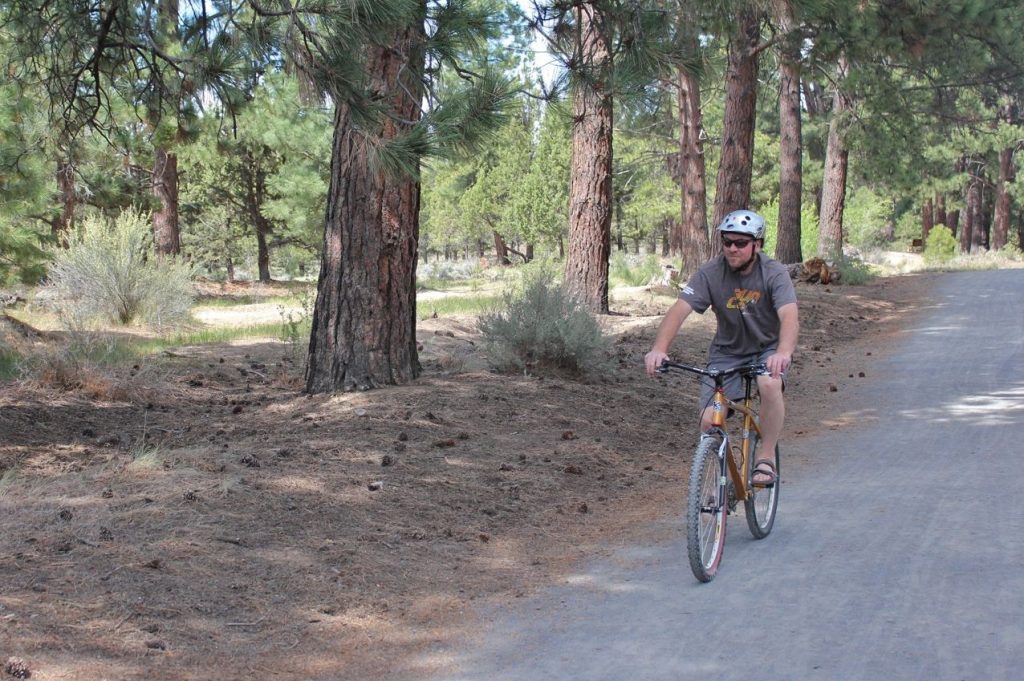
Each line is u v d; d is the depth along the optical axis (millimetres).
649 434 9812
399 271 10281
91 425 9250
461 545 6289
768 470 6008
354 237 10086
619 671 4391
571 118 9094
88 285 16531
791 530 6590
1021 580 5262
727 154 22406
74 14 9211
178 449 7973
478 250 75062
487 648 4746
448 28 7320
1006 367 13789
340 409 9320
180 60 8258
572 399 10453
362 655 4664
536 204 48125
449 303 20922
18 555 5191
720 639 4695
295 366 12367
